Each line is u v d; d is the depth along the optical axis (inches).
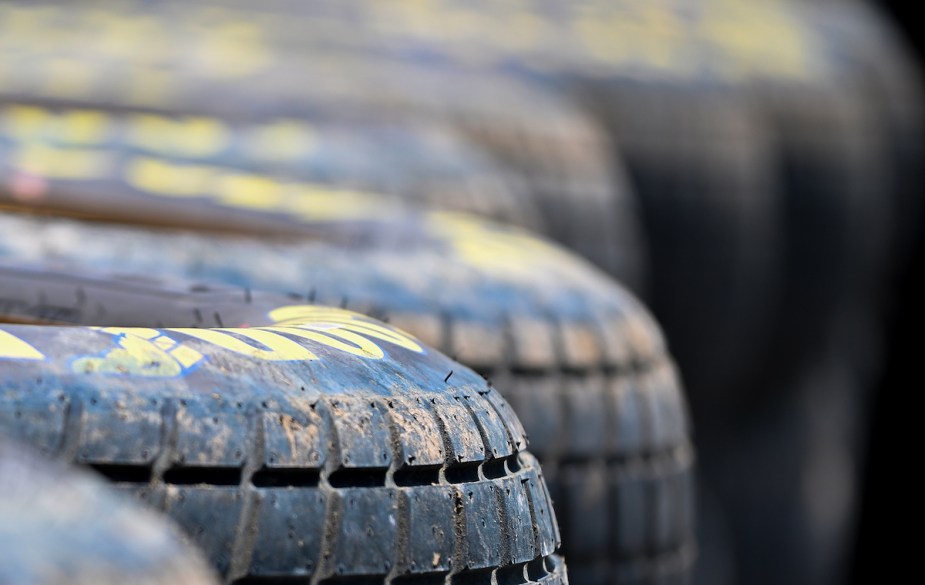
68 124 632.4
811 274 1278.3
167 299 314.8
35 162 541.6
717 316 1152.2
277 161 650.8
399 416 241.9
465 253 497.0
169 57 831.1
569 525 454.0
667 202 1125.1
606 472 465.1
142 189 532.7
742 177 1158.3
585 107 1104.2
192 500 216.5
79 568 156.1
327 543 225.3
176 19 947.3
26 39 876.0
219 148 642.2
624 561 469.1
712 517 1196.5
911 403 1434.5
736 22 1337.4
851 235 1306.6
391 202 598.2
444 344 439.5
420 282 455.5
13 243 422.6
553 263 526.3
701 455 1198.9
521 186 832.3
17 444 202.4
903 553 1428.4
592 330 480.7
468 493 245.8
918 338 1446.9
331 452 229.3
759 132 1223.5
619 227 964.0
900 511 1445.6
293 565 221.8
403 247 499.8
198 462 217.9
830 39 1448.1
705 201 1135.0
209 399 223.3
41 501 165.0
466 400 262.1
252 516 219.9
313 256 453.7
